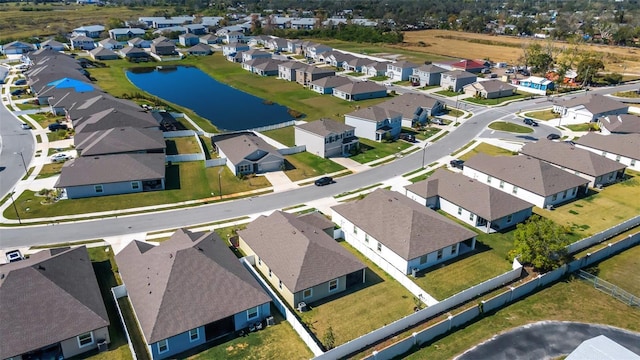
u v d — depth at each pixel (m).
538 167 67.25
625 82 139.12
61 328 36.97
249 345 38.72
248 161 74.25
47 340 36.00
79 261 46.03
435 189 64.06
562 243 47.69
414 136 93.38
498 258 52.19
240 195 67.69
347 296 45.41
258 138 84.44
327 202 65.62
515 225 59.91
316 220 55.38
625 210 63.75
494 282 45.59
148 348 37.47
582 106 101.38
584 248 53.62
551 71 148.38
